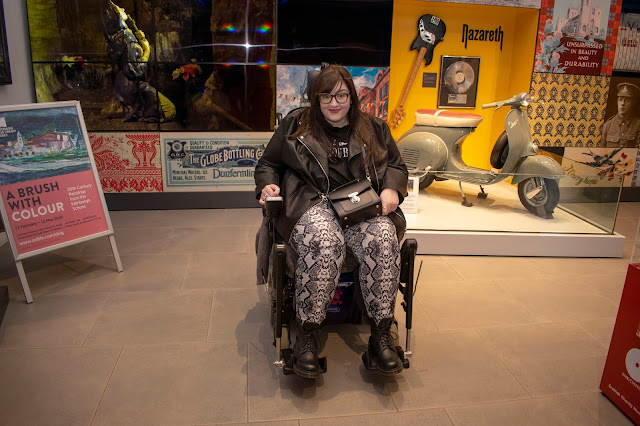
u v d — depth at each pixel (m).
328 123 2.18
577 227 3.61
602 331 2.54
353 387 2.05
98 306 2.68
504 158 3.93
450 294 2.92
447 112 4.21
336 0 4.18
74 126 2.92
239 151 4.42
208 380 2.07
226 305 2.72
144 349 2.28
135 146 4.28
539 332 2.52
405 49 4.71
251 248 3.57
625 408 1.91
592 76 4.70
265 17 4.14
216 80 4.23
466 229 3.60
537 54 4.57
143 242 3.64
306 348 1.96
